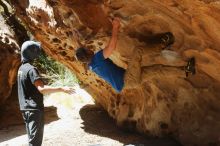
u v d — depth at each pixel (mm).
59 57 8336
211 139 5941
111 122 8500
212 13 4039
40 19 7141
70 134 7793
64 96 10562
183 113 6387
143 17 5074
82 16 5465
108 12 5266
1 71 9828
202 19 4332
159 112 6781
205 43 4848
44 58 12852
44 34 7578
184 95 6219
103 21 5445
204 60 5242
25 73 5387
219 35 4441
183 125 6410
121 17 5207
